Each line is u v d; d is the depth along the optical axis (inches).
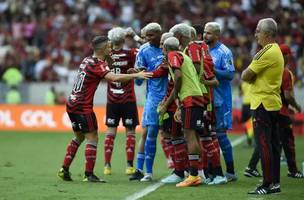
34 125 2979.8
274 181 1350.9
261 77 1322.6
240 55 3272.6
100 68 1445.6
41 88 3292.3
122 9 3863.2
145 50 1534.2
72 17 3838.6
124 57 1616.6
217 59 1510.8
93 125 1472.7
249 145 2326.5
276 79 1322.6
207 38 1512.1
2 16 3890.3
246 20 3686.0
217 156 1464.1
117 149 2220.7
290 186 1441.9
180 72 1378.0
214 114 1472.7
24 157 2015.3
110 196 1305.4
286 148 1583.4
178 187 1412.4
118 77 1439.5
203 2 3821.4
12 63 3398.1
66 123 2962.6
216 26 1509.6
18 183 1472.7
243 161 1924.2
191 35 1456.7
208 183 1464.1
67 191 1362.0
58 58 3580.2
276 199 1277.1
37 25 3779.5
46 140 2539.4
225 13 3730.3
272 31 1328.7
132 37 1637.6
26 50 3666.3
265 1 3774.6
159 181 1510.8
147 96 1537.9
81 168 1731.1
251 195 1316.4
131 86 1641.2
